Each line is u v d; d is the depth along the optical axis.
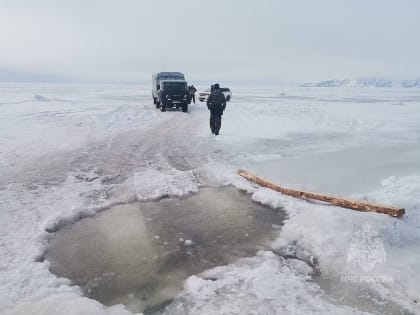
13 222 4.70
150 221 4.93
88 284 3.38
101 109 20.31
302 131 13.25
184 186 6.43
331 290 3.26
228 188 6.49
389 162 8.20
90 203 5.53
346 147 10.09
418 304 3.00
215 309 2.90
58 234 4.51
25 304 2.90
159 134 12.37
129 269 3.65
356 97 54.25
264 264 3.66
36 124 13.99
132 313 2.93
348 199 5.20
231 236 4.46
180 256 3.93
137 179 6.76
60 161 8.20
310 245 4.09
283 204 5.49
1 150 9.11
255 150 9.60
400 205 5.20
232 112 20.36
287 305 2.93
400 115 19.91
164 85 20.59
